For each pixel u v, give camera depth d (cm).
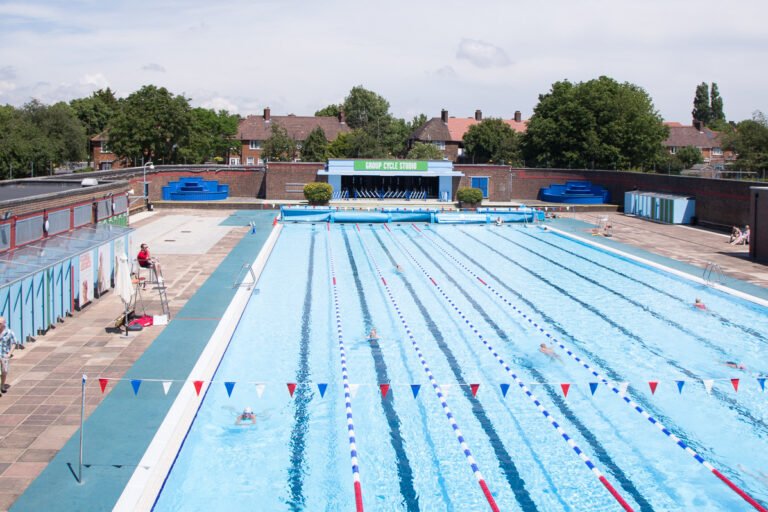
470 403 1283
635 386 1380
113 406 1177
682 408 1277
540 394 1331
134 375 1322
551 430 1175
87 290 1866
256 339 1661
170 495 962
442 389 1197
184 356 1443
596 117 6075
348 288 2219
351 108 10031
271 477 1016
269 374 1424
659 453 1101
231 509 930
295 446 1111
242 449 1098
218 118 9262
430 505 945
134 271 2203
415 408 1257
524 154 6550
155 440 1055
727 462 1078
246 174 5062
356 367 1470
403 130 9975
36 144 5212
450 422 1202
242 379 1392
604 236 3375
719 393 1351
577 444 1127
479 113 9344
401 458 1074
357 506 941
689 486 1003
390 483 1002
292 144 6794
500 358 1541
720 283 2273
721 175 5297
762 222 2711
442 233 3575
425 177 5138
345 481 1008
